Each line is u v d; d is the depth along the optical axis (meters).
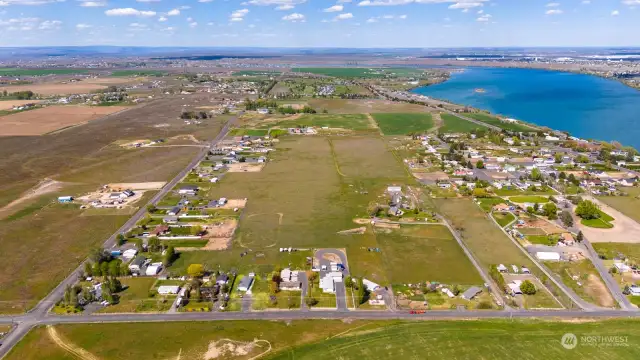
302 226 130.00
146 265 107.62
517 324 84.56
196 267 100.38
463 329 83.06
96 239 122.19
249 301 92.75
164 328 83.88
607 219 132.25
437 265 107.50
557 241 118.69
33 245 118.50
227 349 77.94
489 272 103.69
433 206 145.00
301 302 92.44
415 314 88.19
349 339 80.38
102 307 90.88
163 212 141.25
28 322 85.88
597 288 96.88
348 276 99.94
